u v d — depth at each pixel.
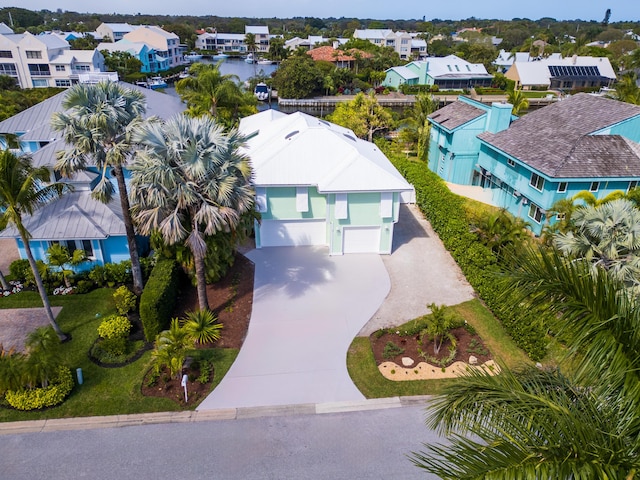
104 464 13.95
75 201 24.78
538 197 28.92
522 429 6.56
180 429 15.27
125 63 91.94
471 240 25.03
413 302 22.62
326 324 20.88
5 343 19.38
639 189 26.41
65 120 19.67
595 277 7.70
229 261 23.52
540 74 93.56
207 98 47.88
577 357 7.52
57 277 23.62
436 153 42.47
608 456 5.98
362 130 49.44
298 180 25.78
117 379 17.42
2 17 171.25
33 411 15.91
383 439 14.91
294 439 14.90
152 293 19.53
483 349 19.05
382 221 26.36
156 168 16.98
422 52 142.88
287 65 82.00
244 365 18.27
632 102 55.56
